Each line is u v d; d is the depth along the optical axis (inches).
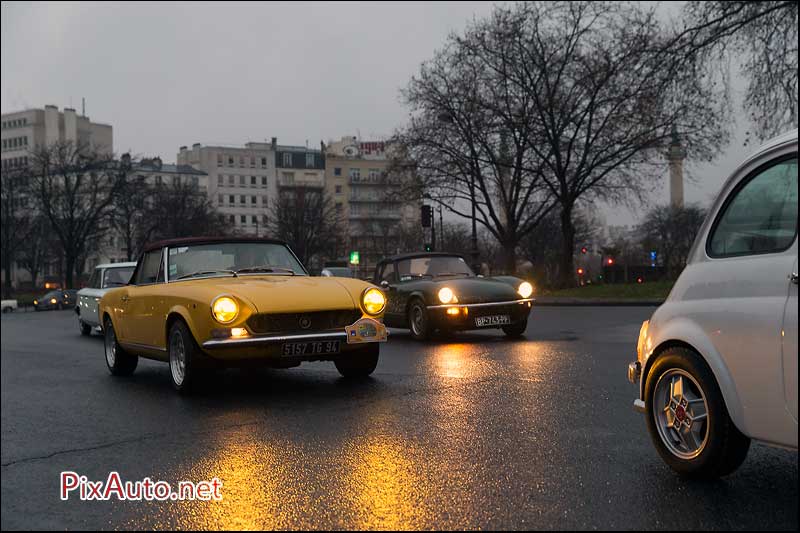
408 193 1524.4
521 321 497.0
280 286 293.6
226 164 5108.3
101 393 316.8
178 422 244.4
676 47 1032.8
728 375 149.1
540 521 136.9
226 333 274.2
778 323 139.5
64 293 2210.9
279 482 167.9
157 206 2770.7
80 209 2436.0
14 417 265.9
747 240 152.9
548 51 1390.3
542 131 1387.8
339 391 291.1
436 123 1482.5
